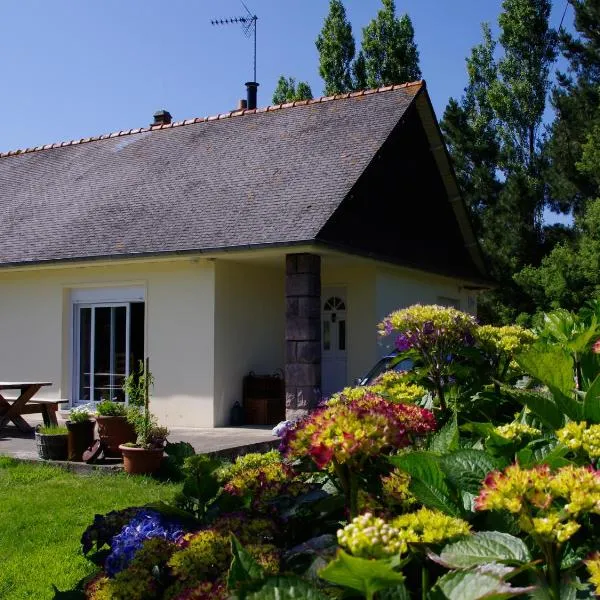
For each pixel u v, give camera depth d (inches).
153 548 106.4
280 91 1473.9
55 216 674.8
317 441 79.4
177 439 472.7
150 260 556.1
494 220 1166.3
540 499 65.6
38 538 265.1
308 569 82.7
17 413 507.8
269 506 108.7
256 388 578.6
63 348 620.1
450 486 85.3
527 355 104.6
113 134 813.9
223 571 95.5
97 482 349.1
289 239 502.9
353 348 611.5
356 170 577.6
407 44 1339.8
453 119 1253.7
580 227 1063.0
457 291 771.4
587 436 76.2
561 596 67.6
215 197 603.2
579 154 1089.4
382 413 83.4
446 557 70.6
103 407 390.0
